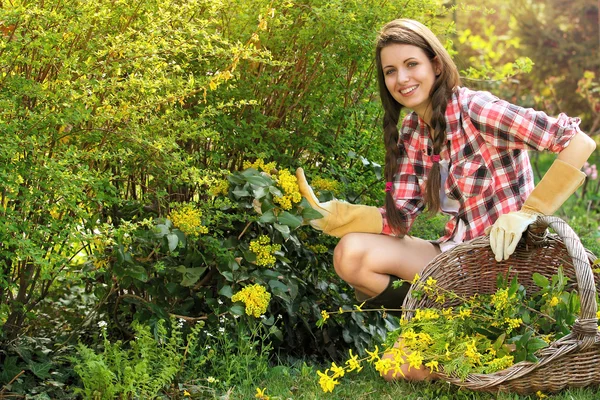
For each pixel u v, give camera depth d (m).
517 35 9.48
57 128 2.46
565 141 2.54
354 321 3.02
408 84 2.69
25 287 2.59
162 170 2.59
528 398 2.27
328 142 3.09
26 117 2.28
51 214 2.42
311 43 2.92
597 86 8.70
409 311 2.51
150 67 2.47
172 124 2.70
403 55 2.67
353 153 3.12
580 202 6.34
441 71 2.70
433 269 2.59
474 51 9.49
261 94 3.01
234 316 2.67
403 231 2.83
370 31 2.94
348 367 2.75
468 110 2.66
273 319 2.77
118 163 2.71
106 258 2.60
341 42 2.93
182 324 2.65
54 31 2.28
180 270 2.61
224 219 2.86
